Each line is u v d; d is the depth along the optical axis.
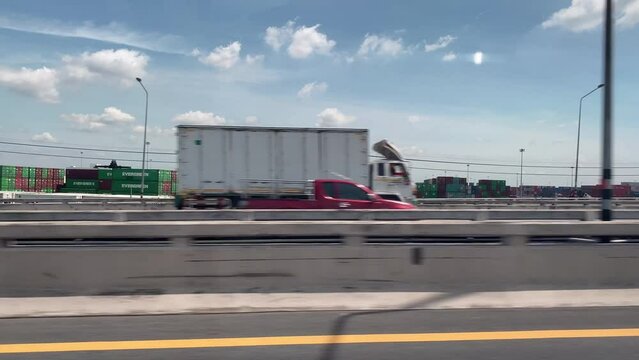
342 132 22.56
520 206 34.94
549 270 7.79
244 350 5.53
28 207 27.30
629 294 7.74
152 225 7.32
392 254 7.64
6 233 7.07
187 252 7.38
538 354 5.43
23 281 7.14
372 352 5.48
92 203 28.31
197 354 5.40
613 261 7.88
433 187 58.34
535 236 7.84
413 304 7.36
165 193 52.50
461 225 7.71
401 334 6.11
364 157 22.59
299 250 7.54
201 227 7.41
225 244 7.65
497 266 7.74
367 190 17.14
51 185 57.97
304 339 5.91
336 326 6.41
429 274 7.67
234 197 22.28
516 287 7.70
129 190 51.38
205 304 7.14
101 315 6.86
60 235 7.16
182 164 22.22
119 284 7.27
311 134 22.48
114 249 7.30
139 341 5.80
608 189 9.61
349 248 7.60
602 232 7.88
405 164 25.23
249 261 7.45
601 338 5.98
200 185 22.27
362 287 7.57
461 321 6.66
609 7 9.70
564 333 6.16
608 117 9.66
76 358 5.26
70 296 7.16
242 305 7.16
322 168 22.48
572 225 7.84
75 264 7.23
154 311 6.97
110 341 5.80
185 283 7.35
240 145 22.36
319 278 7.53
